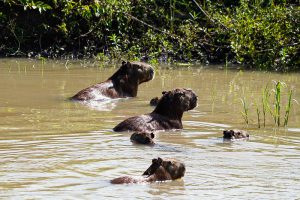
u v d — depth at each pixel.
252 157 29.08
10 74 53.78
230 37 63.06
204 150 30.39
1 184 24.09
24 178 24.89
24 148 29.95
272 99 44.56
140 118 35.38
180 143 31.91
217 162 28.08
